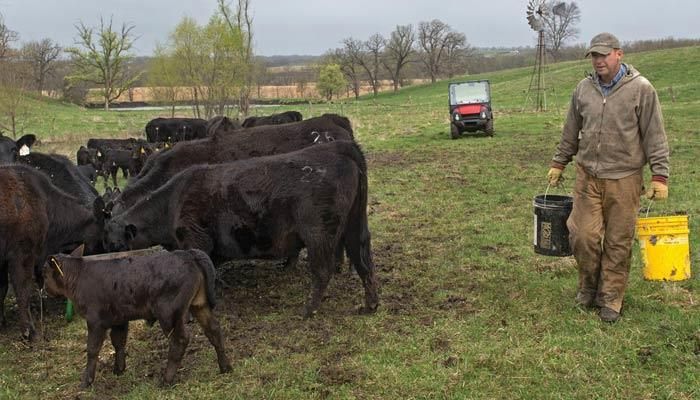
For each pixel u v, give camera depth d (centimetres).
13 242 599
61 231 671
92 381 499
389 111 4412
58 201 666
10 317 679
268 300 688
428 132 2586
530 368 479
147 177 788
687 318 542
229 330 598
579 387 447
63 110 5025
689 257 645
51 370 536
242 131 905
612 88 539
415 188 1322
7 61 2466
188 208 636
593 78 556
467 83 2370
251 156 877
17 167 634
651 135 531
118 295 479
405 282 714
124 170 1817
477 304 629
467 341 537
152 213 664
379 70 9712
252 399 461
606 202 550
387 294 675
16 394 490
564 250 598
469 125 2256
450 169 1556
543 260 756
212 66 3153
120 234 664
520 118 3016
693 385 436
